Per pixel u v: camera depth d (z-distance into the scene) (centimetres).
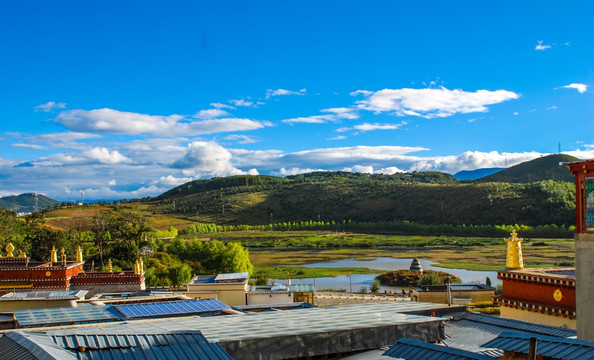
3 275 6234
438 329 2575
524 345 1811
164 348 1922
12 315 3538
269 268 14138
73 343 1856
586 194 2269
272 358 2183
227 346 2105
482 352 2355
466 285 8412
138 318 3111
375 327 2423
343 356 2338
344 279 11969
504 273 4066
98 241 11844
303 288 6756
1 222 11231
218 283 6619
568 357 1667
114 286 6725
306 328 2375
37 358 1636
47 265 6750
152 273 9888
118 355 1831
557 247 18125
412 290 8350
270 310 3519
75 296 4844
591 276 2228
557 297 3609
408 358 1859
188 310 3350
